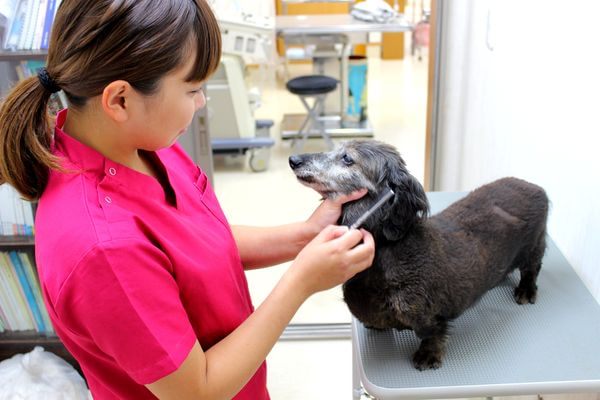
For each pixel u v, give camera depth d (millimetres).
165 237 788
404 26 3914
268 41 3484
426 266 1084
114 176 761
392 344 1157
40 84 715
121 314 686
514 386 1030
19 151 714
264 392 1062
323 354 2186
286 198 3525
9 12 1735
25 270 1938
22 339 2039
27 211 1851
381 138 4293
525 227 1251
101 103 713
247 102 3822
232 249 940
